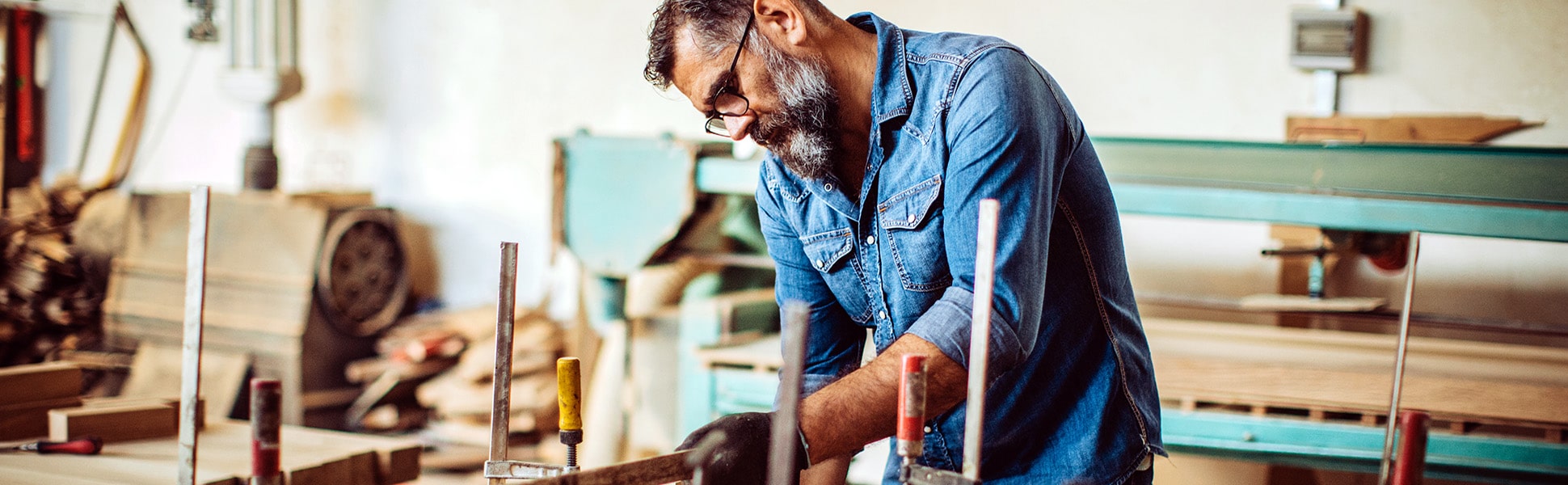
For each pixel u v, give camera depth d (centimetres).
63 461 161
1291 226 322
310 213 410
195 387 109
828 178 149
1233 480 300
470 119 455
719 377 282
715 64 141
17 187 493
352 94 475
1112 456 145
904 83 141
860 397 123
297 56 454
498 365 123
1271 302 292
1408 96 324
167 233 428
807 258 162
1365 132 322
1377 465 235
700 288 321
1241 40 337
